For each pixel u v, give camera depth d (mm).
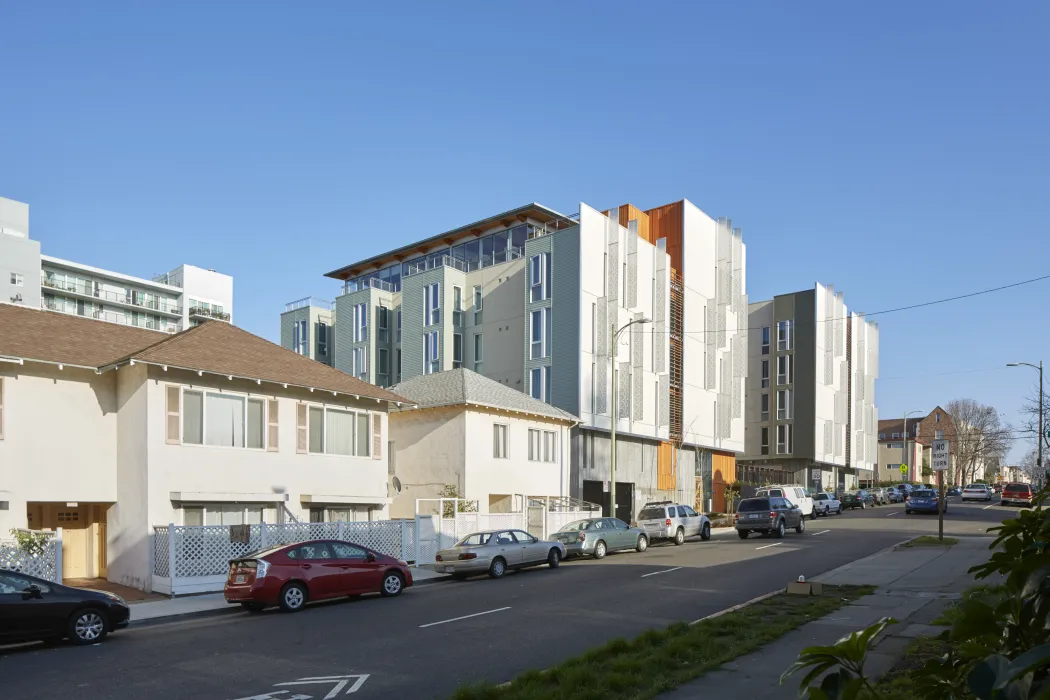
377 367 56125
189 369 21641
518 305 48500
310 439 25641
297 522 22359
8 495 19656
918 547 26000
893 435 129000
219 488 22500
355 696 9367
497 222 54281
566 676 9039
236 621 15703
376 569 18562
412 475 34125
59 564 17828
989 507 58250
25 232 79312
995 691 2279
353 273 65062
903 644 10555
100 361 21453
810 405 71938
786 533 36281
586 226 43750
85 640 13445
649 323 48031
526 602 16641
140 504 20906
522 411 35188
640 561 25500
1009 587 3299
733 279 59500
